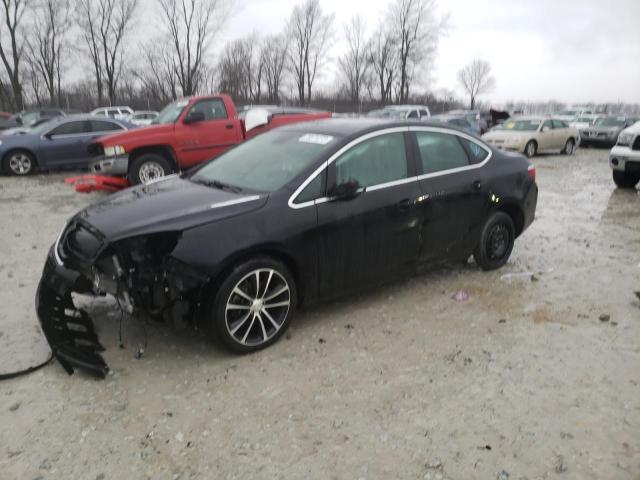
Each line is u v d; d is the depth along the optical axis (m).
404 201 4.42
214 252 3.45
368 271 4.34
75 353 3.56
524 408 3.18
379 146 4.43
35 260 5.80
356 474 2.63
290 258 3.85
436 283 5.20
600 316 4.45
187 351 3.79
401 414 3.10
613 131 21.98
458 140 5.07
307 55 54.00
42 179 12.28
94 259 3.45
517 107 71.69
